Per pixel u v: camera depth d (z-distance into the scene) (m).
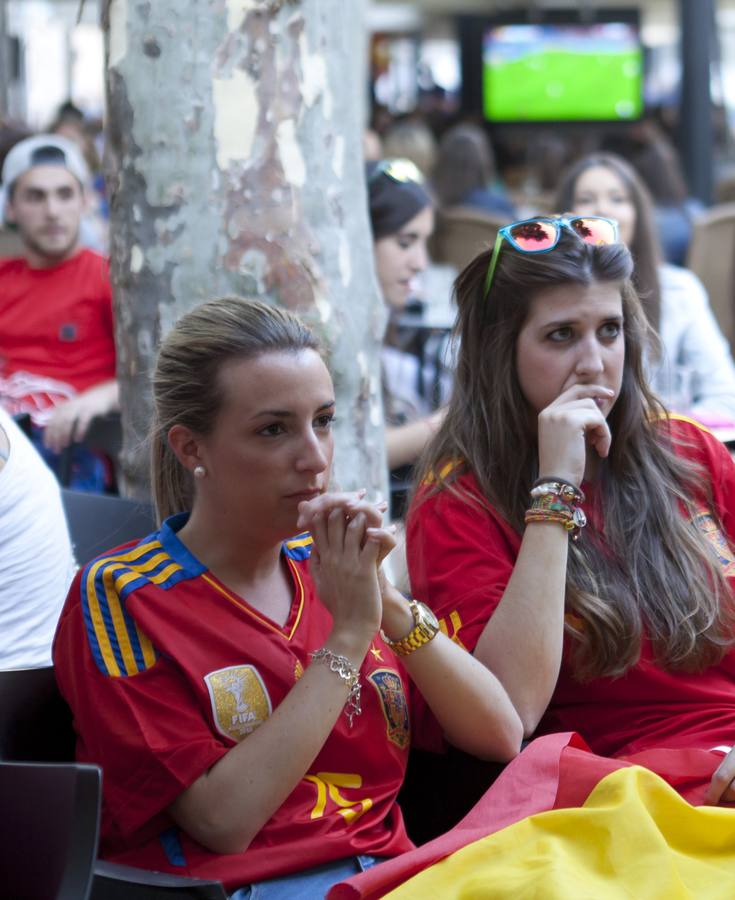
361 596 2.98
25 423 5.61
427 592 3.72
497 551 3.68
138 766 2.88
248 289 4.28
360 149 4.51
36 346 7.43
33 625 3.66
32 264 7.47
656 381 6.12
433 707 3.28
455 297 3.93
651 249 7.00
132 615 2.97
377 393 4.61
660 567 3.71
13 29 17.88
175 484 3.33
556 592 3.46
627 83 21.80
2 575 3.61
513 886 2.72
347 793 3.13
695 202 13.03
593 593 3.62
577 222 3.73
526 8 22.38
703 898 2.76
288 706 2.92
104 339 7.47
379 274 6.70
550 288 3.67
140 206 4.30
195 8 4.14
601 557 3.71
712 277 9.77
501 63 21.88
